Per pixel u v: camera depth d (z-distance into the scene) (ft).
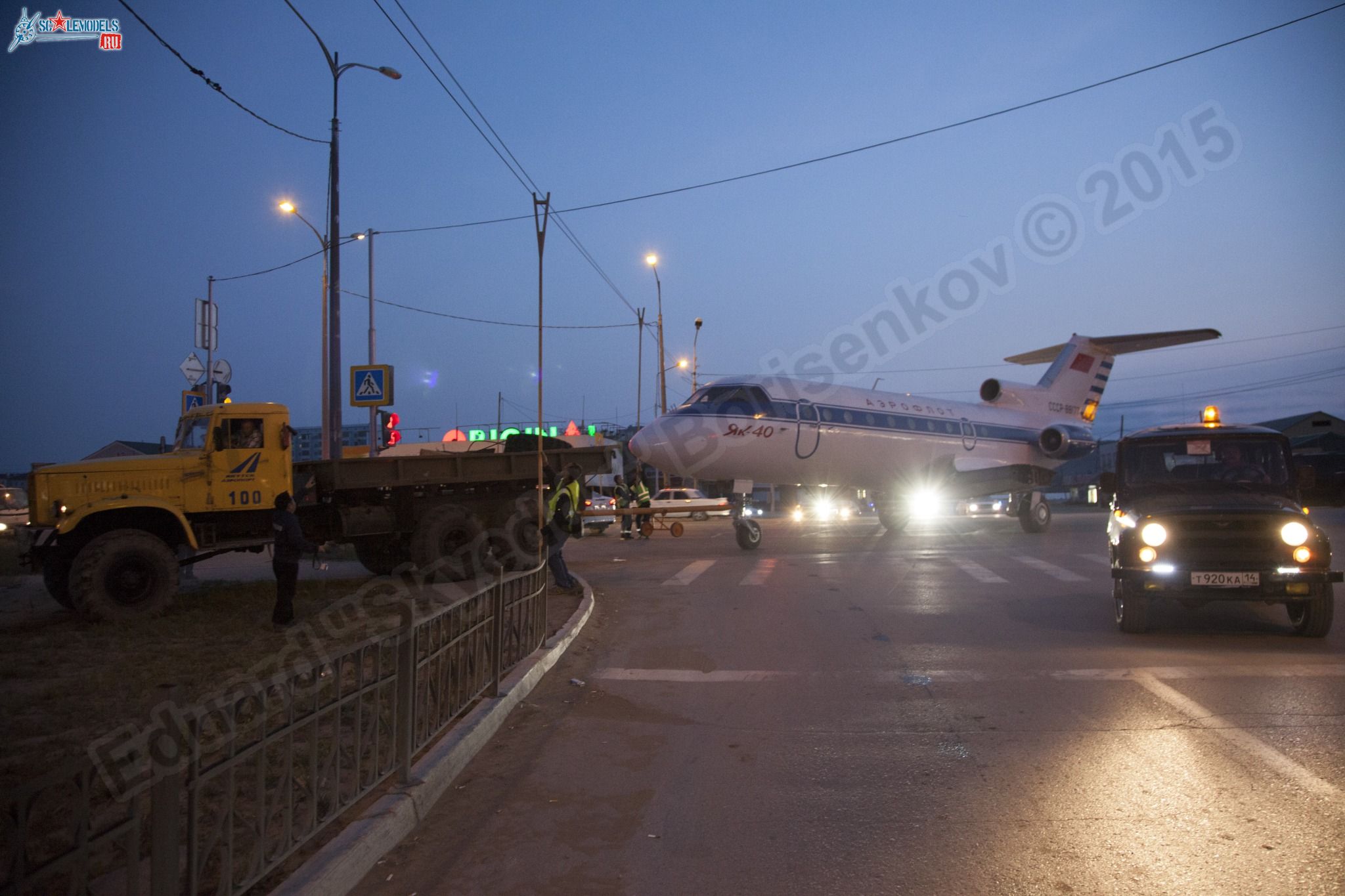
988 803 13.93
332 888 10.84
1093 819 13.16
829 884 11.35
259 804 10.23
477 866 12.03
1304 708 18.78
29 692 20.85
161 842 8.43
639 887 11.37
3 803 6.95
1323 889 10.87
